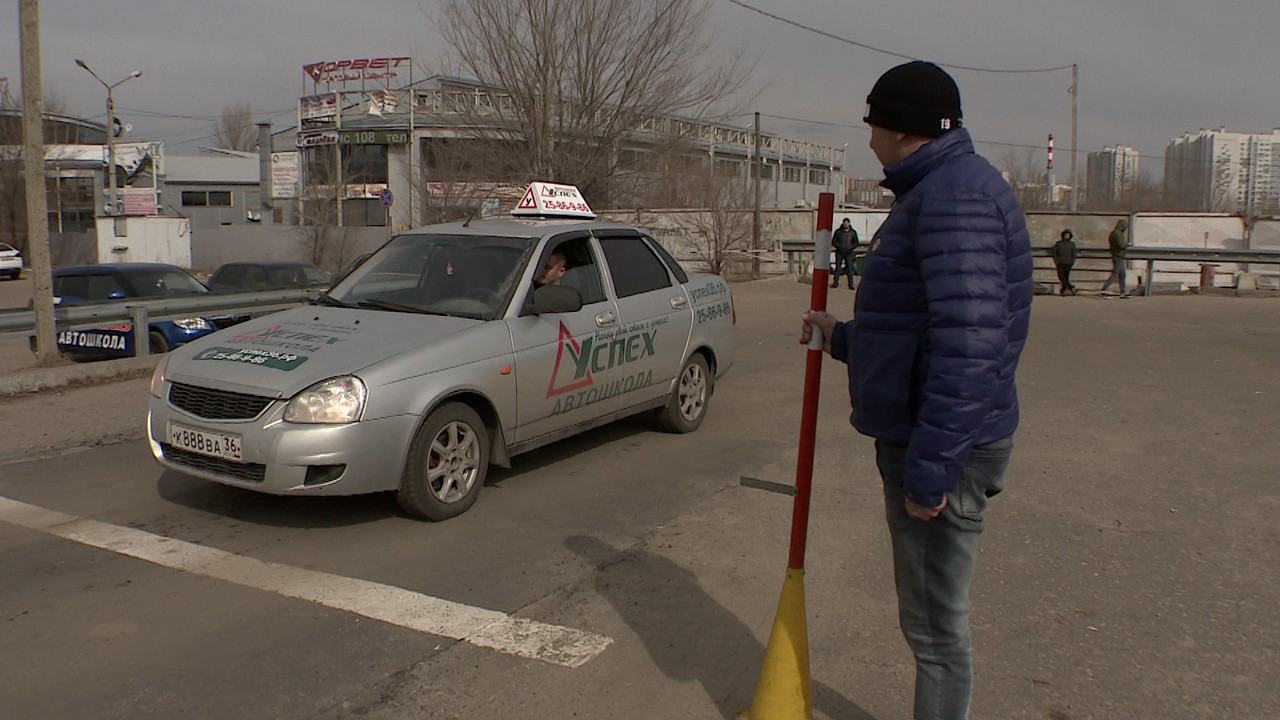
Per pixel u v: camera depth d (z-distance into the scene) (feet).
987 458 8.59
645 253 24.49
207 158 198.90
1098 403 28.84
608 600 14.46
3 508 18.72
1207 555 16.28
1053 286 75.46
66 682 11.86
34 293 32.37
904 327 8.60
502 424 19.12
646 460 22.50
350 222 149.89
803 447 10.05
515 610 14.07
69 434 24.76
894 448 8.98
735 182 96.32
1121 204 245.86
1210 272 86.94
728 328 26.86
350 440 16.34
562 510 18.75
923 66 8.54
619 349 22.16
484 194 67.77
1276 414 27.12
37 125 32.04
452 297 20.13
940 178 8.24
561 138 64.08
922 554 9.00
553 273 21.08
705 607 14.23
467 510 18.60
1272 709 11.35
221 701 11.44
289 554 16.28
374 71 148.77
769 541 17.07
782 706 10.16
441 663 12.41
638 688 11.82
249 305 39.01
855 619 13.92
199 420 16.99
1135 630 13.46
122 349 37.14
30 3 30.78
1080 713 11.29
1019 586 15.01
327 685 11.82
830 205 9.88
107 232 137.49
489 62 63.87
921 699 9.27
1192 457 22.54
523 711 11.26
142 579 15.16
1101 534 17.34
